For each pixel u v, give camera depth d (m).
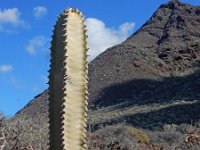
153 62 101.94
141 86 90.19
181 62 100.00
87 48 4.12
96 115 66.00
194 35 115.56
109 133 17.77
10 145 9.29
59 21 4.09
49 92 4.13
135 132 18.69
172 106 58.62
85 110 4.08
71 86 4.04
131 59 104.50
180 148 16.98
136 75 96.88
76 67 4.06
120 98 86.38
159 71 98.31
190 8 131.88
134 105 72.50
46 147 10.00
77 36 4.07
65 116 4.00
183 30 119.62
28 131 9.96
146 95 82.56
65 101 4.00
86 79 4.10
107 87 93.12
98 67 105.44
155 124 48.66
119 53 110.06
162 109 58.09
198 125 24.64
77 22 4.09
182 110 54.75
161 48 110.44
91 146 14.43
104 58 109.88
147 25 134.62
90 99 89.56
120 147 15.16
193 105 56.12
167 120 50.88
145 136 18.66
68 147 3.99
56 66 4.07
